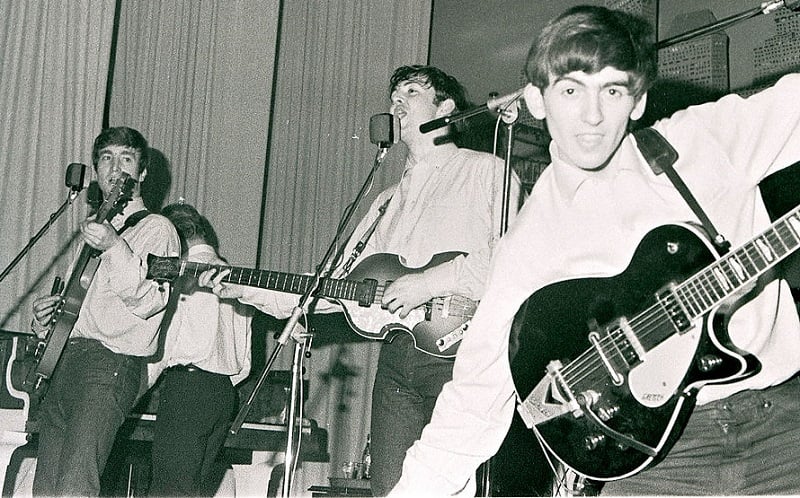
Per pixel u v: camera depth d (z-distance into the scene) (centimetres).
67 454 322
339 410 621
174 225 407
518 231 177
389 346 307
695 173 164
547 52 157
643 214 166
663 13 486
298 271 677
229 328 396
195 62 662
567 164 170
